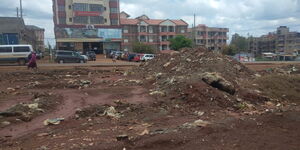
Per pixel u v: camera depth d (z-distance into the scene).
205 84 12.44
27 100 11.27
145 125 7.83
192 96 11.22
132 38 76.88
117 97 12.05
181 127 6.95
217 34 93.44
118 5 70.94
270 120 7.25
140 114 9.32
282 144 5.57
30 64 23.94
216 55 19.92
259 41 114.62
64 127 7.81
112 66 28.86
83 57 35.09
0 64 28.61
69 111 9.70
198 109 10.28
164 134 6.15
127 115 9.25
